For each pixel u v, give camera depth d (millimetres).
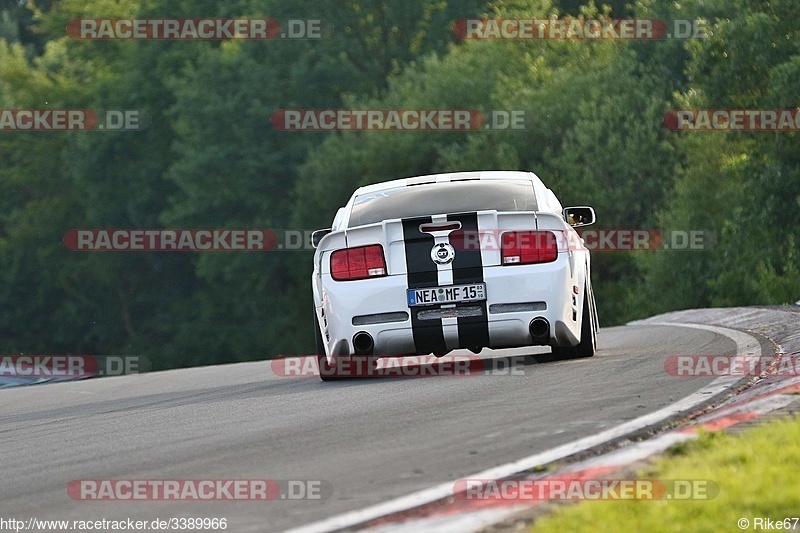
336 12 177875
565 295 27531
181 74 178625
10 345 190000
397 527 11633
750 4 97438
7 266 188875
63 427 24172
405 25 182000
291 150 162875
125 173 180000
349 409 22016
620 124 129875
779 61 94625
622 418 17672
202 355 171375
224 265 163625
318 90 168375
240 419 22000
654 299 117688
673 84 133500
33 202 189875
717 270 113062
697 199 114438
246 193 162125
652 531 10312
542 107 136250
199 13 182750
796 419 14281
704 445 13672
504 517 11547
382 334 27484
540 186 30016
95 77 191625
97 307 189375
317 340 29297
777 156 94688
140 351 181250
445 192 29141
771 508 10719
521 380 25078
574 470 13617
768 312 43000
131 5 195625
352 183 144875
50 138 192875
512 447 15836
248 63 165375
